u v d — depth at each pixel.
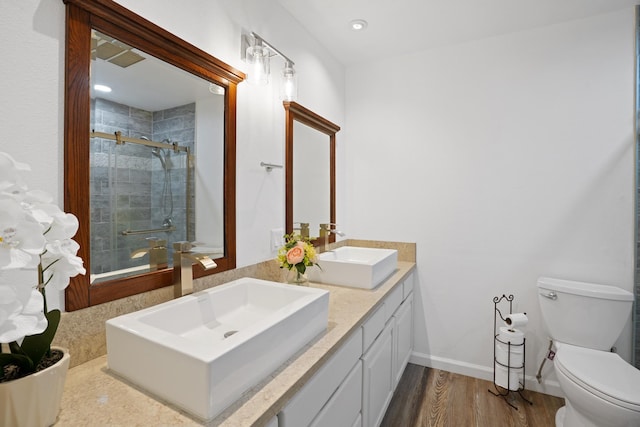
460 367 2.32
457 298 2.34
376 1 1.82
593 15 1.94
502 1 1.82
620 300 1.76
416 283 2.47
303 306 1.03
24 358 0.63
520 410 1.90
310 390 0.94
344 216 2.70
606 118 1.92
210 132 1.37
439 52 2.37
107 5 0.95
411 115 2.47
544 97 2.07
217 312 1.23
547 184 2.07
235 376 0.74
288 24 1.90
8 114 0.78
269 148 1.74
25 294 0.55
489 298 2.25
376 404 1.58
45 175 0.85
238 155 1.52
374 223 2.61
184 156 1.26
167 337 0.79
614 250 1.92
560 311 1.89
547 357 2.04
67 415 0.70
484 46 2.23
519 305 2.16
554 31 2.05
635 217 1.86
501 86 2.19
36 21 0.82
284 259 1.61
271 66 1.75
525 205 2.13
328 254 2.18
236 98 1.49
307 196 2.13
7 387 0.59
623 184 1.89
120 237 1.04
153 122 1.14
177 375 0.72
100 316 0.96
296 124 1.99
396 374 1.97
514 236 2.17
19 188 0.59
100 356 0.96
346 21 2.02
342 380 1.17
